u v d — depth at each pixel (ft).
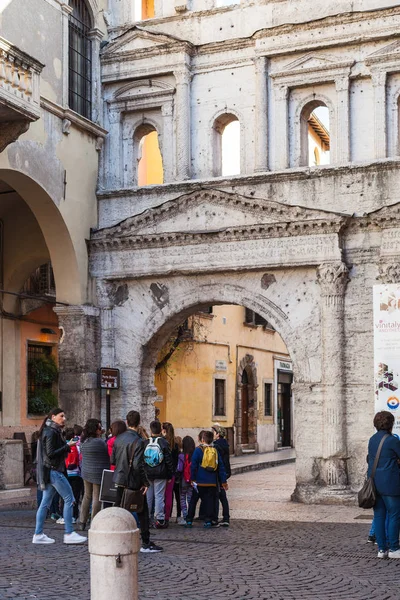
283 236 77.10
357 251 75.56
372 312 74.69
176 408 110.73
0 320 91.35
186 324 108.58
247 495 79.51
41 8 79.36
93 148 86.12
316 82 79.77
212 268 79.77
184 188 82.43
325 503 73.31
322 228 75.41
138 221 82.74
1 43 61.21
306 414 76.18
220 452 60.13
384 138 76.74
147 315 83.46
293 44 80.18
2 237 92.89
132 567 25.81
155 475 55.88
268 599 34.81
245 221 78.89
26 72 64.95
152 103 85.87
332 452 74.23
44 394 96.84
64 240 82.23
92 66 87.04
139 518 46.47
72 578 38.45
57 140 80.64
